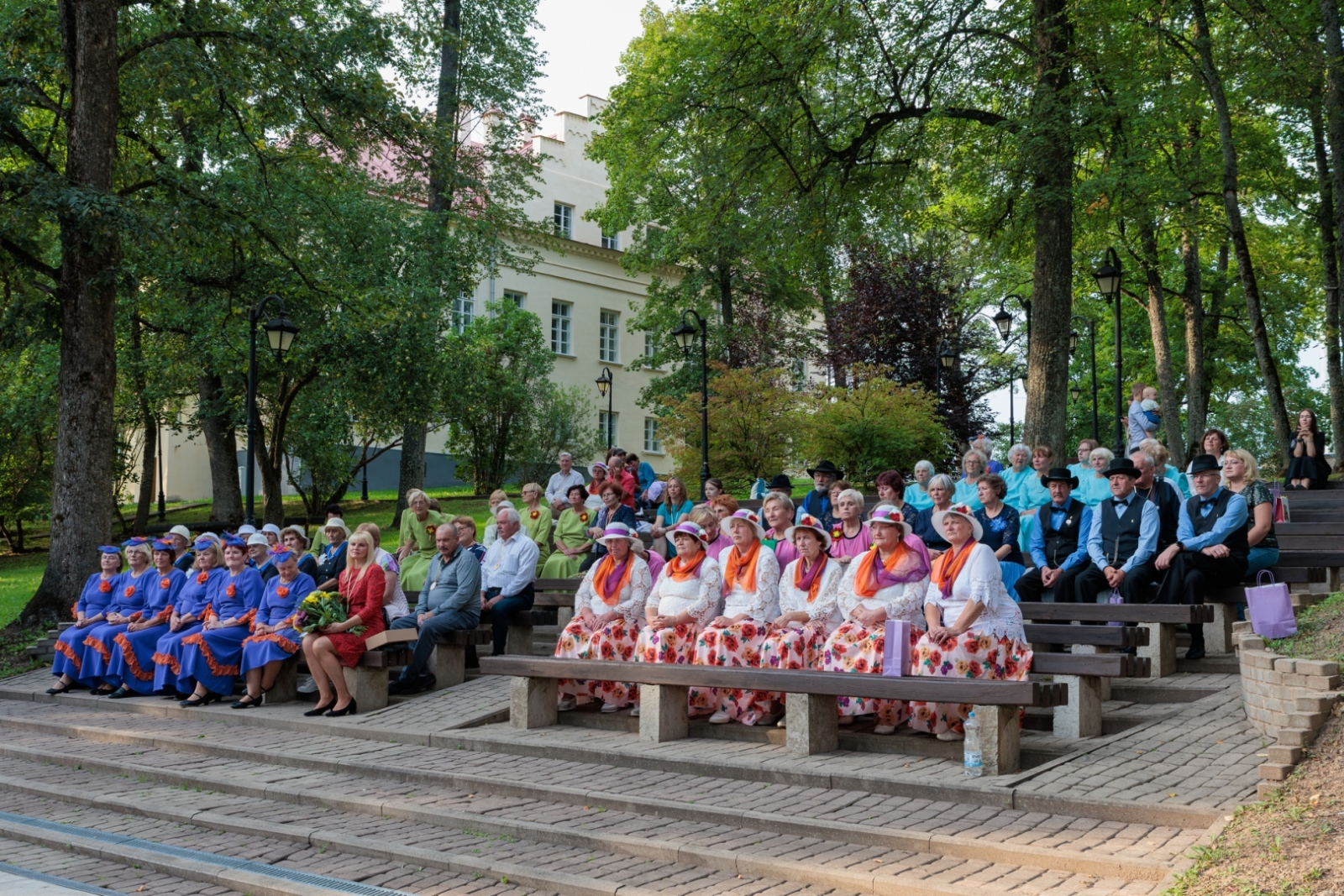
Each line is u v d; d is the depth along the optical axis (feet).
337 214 72.18
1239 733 23.39
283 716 34.58
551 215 139.23
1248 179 85.25
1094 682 25.22
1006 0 63.21
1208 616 28.89
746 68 66.13
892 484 33.24
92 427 52.47
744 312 120.47
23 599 66.85
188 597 40.68
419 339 81.61
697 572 30.25
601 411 144.25
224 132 66.18
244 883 20.30
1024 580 33.99
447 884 19.69
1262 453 132.26
